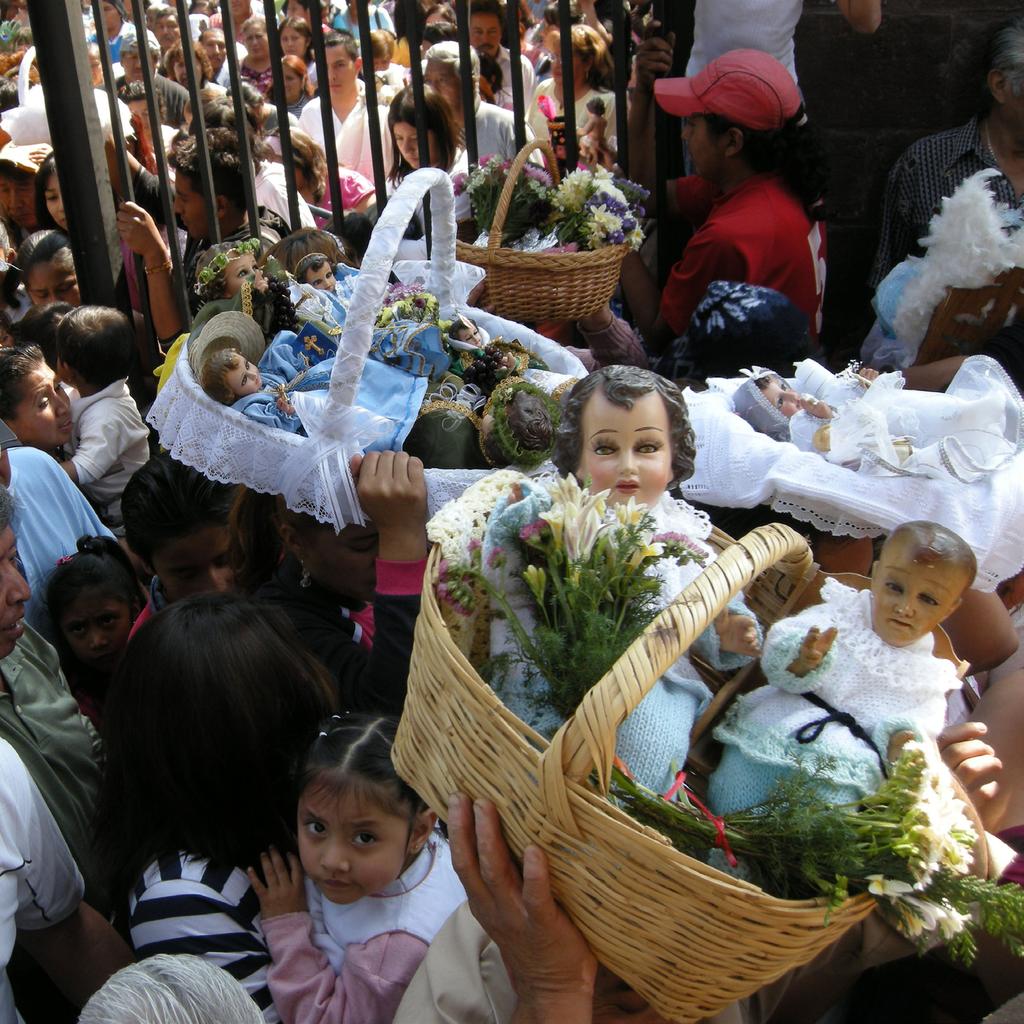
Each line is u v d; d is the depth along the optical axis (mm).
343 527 2143
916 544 1524
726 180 3537
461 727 1438
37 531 2793
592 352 3523
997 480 2182
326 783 1754
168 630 1917
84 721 2279
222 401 2283
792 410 2477
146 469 2684
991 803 1998
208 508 2607
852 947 1768
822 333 4223
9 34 7094
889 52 3877
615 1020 1639
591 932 1400
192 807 1868
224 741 1860
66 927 1954
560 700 1509
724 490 2316
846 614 1591
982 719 2111
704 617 1337
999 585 2451
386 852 1778
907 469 2197
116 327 3695
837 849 1365
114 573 2680
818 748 1484
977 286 3002
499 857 1420
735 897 1280
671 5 3881
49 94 3768
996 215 3012
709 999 1389
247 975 1782
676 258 4039
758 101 3336
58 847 1893
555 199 3293
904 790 1396
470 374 2453
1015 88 3410
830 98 3975
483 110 5031
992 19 3762
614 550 1523
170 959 1399
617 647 1494
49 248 4391
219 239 4004
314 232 3219
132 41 6863
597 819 1302
